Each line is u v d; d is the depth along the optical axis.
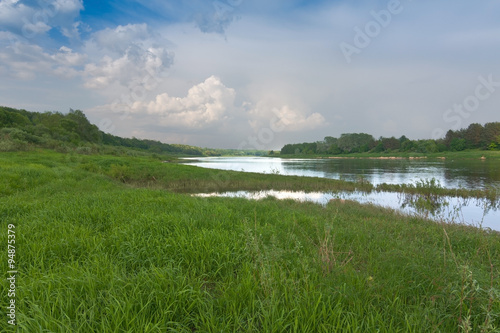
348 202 14.02
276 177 27.09
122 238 4.45
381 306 2.75
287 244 4.57
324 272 3.44
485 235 6.82
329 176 32.12
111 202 8.07
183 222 5.46
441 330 2.35
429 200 14.92
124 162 30.97
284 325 2.33
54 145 45.78
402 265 3.84
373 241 5.29
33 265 3.48
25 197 9.74
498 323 2.42
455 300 2.69
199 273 3.48
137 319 2.27
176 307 2.49
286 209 9.62
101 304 2.54
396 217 9.91
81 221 5.79
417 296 2.96
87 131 75.44
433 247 5.07
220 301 2.71
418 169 40.44
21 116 65.94
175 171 28.25
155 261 3.70
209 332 2.24
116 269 3.20
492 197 16.00
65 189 12.77
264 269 2.86
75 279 2.81
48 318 2.23
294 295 2.70
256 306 2.59
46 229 4.99
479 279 3.02
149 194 10.07
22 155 30.25
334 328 2.25
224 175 26.67
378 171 38.88
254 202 10.23
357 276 3.21
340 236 5.54
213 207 7.71
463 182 23.47
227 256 3.74
